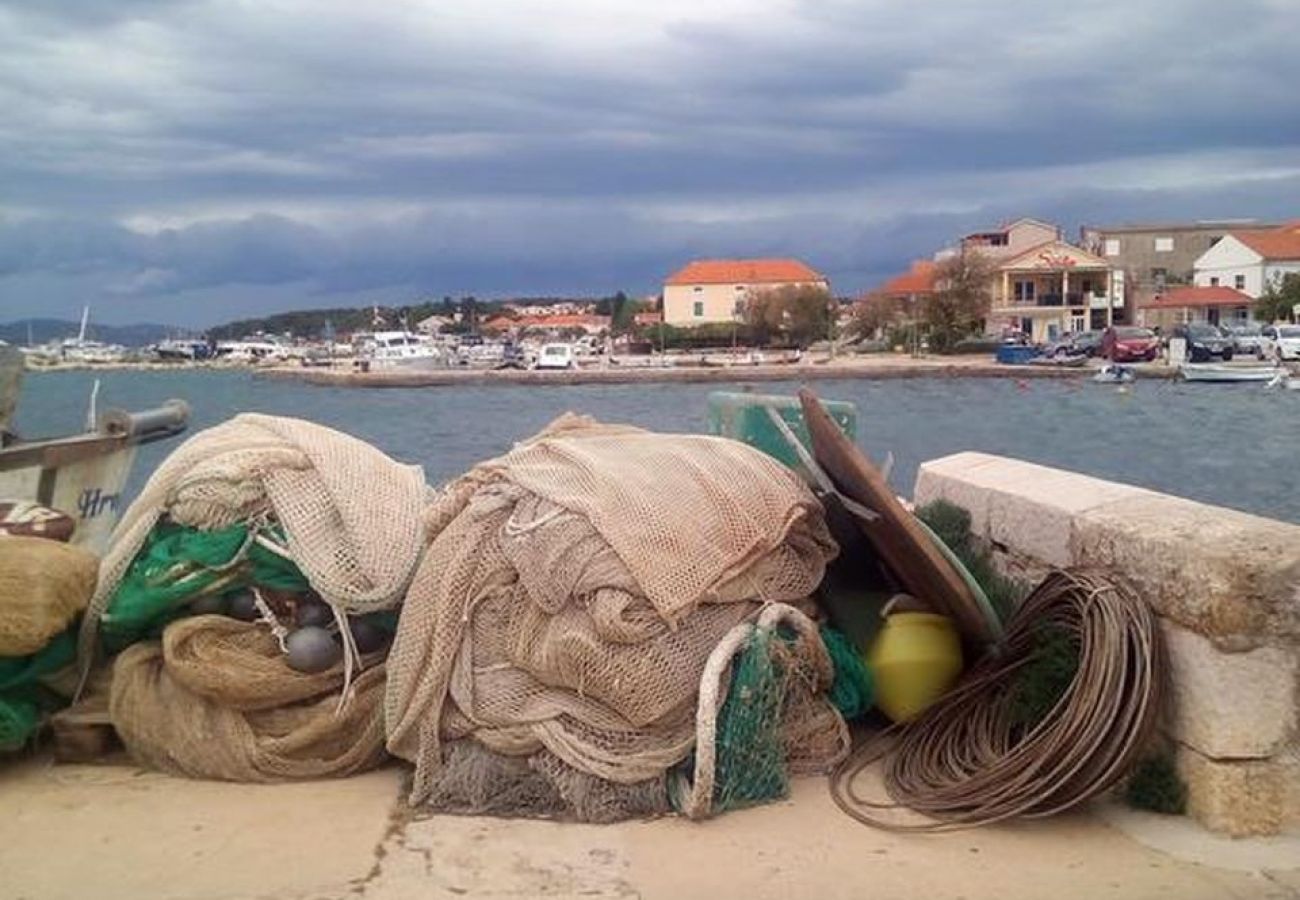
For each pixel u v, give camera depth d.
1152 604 4.09
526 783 4.04
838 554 4.73
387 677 4.25
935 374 66.50
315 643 4.30
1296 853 3.71
